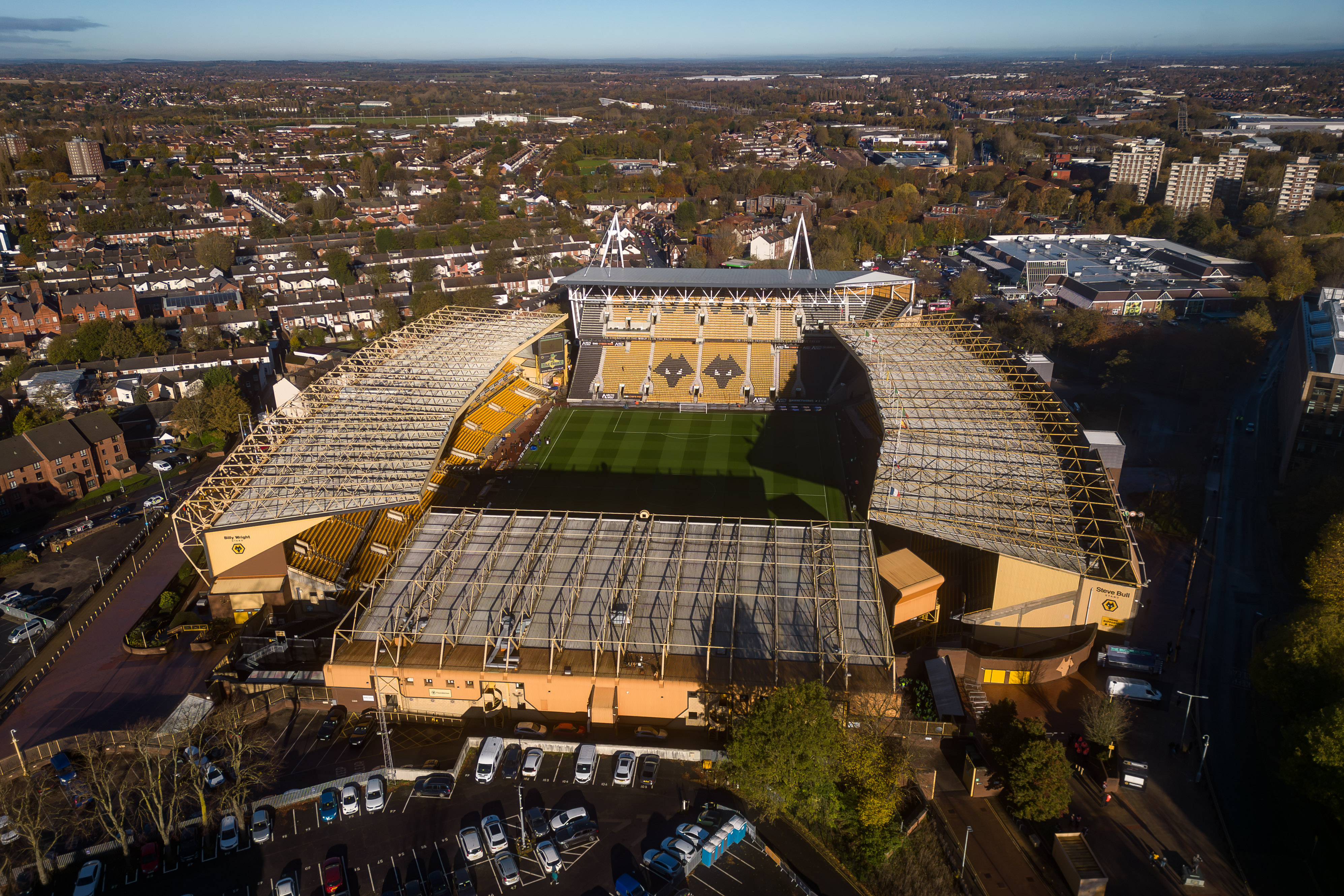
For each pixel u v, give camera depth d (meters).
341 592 108.19
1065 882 69.12
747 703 81.50
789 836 72.94
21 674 99.81
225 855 71.31
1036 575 95.44
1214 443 159.50
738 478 151.88
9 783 80.88
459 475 148.25
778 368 196.75
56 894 68.69
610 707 82.75
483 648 87.56
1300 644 82.19
